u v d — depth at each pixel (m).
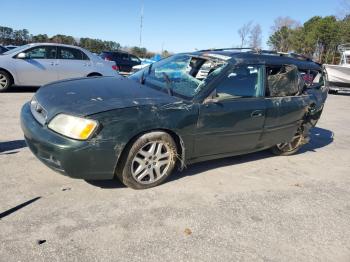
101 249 2.80
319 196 4.27
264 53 5.03
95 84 4.18
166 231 3.14
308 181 4.73
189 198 3.80
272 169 5.03
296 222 3.57
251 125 4.51
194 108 3.89
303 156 5.86
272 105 4.71
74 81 4.37
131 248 2.85
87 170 3.37
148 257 2.77
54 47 9.60
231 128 4.29
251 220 3.50
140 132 3.56
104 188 3.78
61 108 3.44
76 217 3.19
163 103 3.74
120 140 3.40
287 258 2.98
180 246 2.95
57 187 3.70
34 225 3.00
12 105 7.49
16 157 4.38
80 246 2.80
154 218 3.32
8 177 3.82
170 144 3.84
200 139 4.04
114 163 3.46
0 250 2.65
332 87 17.02
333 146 6.75
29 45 9.38
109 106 3.45
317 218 3.71
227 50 5.07
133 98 3.73
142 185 3.81
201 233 3.17
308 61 5.70
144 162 3.74
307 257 3.03
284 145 5.57
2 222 2.99
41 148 3.37
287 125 5.07
